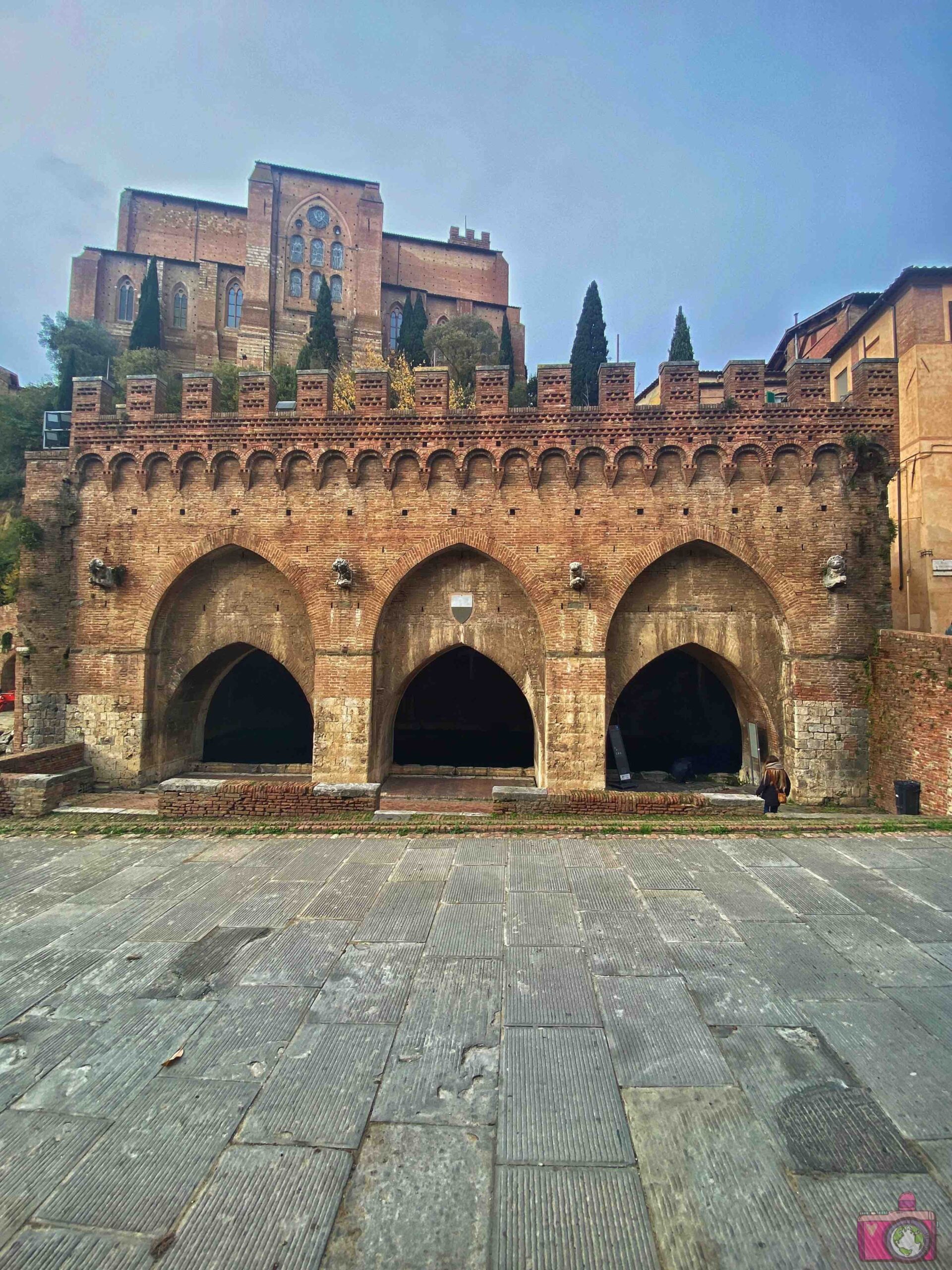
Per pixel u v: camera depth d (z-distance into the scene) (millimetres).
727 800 14453
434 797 21094
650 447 20266
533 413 20500
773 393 29688
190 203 63625
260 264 60781
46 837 12664
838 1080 5230
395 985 6805
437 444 20734
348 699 20984
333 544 21125
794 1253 3750
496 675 35594
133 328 53000
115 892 9641
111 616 21703
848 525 20047
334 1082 5258
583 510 20531
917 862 10719
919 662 17469
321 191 64000
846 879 9922
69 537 21906
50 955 7559
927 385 19906
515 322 68125
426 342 56562
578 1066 5426
